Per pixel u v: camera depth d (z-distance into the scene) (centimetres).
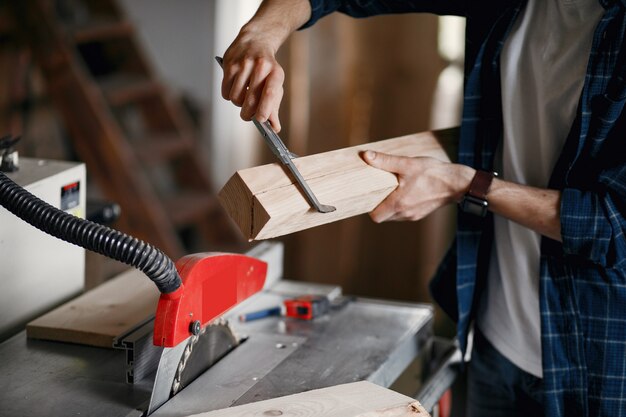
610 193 166
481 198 170
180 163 460
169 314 140
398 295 406
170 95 489
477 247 191
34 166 183
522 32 178
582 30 168
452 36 385
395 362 175
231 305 159
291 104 401
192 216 440
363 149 171
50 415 138
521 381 193
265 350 171
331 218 159
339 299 204
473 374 207
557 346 179
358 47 374
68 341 164
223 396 150
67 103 409
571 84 170
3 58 407
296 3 183
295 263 418
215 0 530
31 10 399
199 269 145
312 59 382
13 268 170
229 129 548
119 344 149
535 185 182
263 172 151
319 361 167
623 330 174
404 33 371
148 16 536
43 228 131
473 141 185
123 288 185
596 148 168
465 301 194
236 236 457
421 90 377
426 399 180
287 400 141
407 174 167
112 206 214
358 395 142
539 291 179
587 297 176
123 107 482
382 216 172
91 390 147
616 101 161
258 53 161
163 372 143
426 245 398
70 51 406
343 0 194
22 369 153
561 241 170
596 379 177
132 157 420
